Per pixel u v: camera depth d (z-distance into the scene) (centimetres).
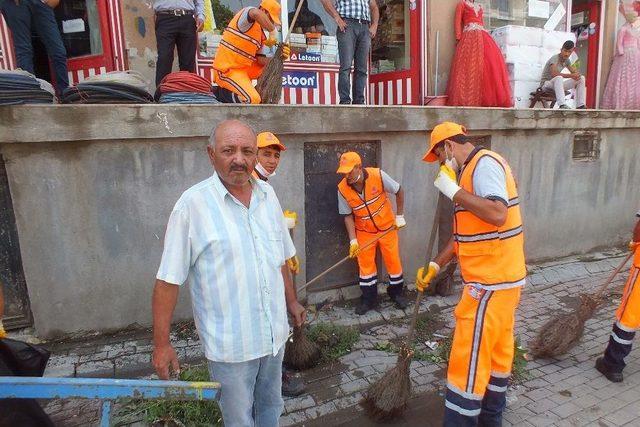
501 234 234
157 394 159
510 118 518
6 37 484
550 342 354
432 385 324
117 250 365
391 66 666
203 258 185
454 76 596
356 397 309
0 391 149
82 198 349
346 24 499
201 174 379
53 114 321
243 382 198
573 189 602
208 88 390
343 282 471
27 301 352
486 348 239
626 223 669
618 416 287
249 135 185
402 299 443
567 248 615
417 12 600
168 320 189
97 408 288
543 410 293
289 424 282
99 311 368
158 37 436
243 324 189
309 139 417
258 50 428
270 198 207
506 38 623
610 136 622
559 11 704
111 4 468
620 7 763
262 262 193
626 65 755
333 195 452
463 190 231
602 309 466
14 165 328
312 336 370
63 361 334
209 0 521
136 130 344
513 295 240
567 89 662
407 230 484
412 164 475
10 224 339
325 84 591
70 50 507
